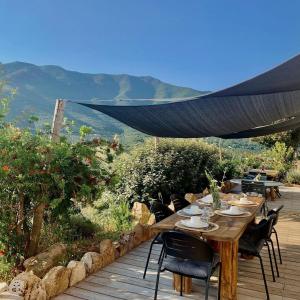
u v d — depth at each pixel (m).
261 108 4.74
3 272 4.18
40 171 4.16
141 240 5.40
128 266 4.39
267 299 3.52
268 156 15.19
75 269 3.82
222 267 3.51
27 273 3.31
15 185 4.21
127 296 3.56
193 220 3.54
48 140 4.57
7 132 4.43
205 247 3.11
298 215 7.79
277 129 8.06
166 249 3.32
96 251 4.83
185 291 3.65
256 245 3.76
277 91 3.52
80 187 4.47
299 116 6.48
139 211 6.71
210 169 9.74
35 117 4.78
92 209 7.42
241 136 8.53
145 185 8.30
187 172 8.88
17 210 4.59
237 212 4.13
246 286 3.87
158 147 8.98
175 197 5.57
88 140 4.75
